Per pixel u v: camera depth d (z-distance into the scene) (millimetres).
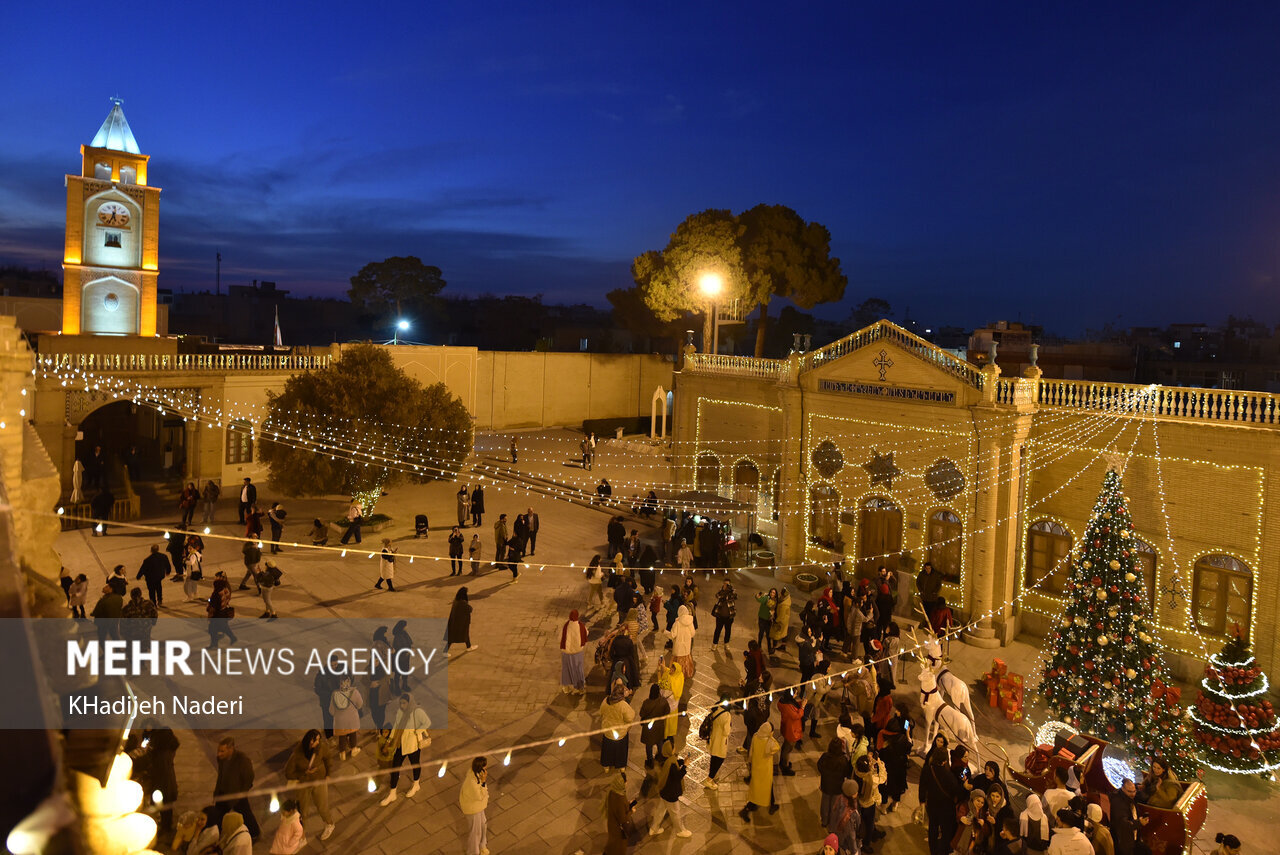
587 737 13070
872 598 17078
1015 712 14539
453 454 26562
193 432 27734
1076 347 34438
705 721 12453
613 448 41250
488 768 12039
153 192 32812
